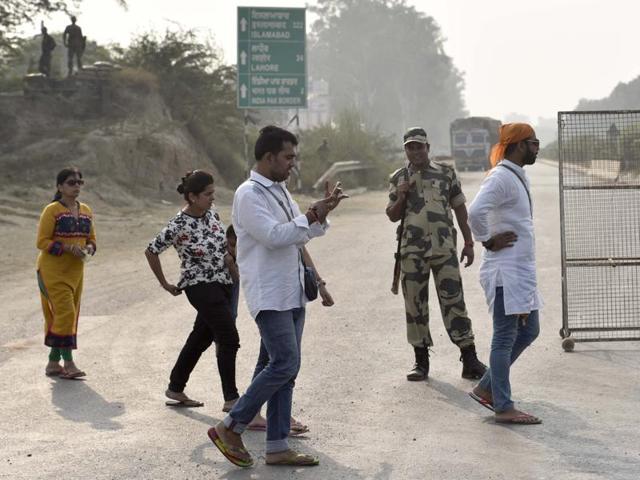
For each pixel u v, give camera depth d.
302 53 29.55
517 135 6.35
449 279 7.63
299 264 5.59
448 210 7.74
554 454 5.65
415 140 7.65
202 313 6.76
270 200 5.49
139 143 27.86
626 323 9.44
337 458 5.71
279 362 5.47
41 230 7.86
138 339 9.53
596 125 8.79
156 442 6.11
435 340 9.16
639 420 6.32
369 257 15.78
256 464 5.65
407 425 6.37
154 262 6.83
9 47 32.31
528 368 7.89
